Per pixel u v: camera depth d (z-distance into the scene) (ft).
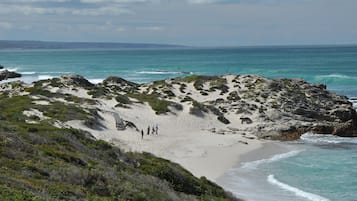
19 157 55.06
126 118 182.80
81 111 167.22
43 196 41.06
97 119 167.73
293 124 184.55
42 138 75.66
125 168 72.49
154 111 199.72
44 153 62.28
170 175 75.10
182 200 61.87
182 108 204.95
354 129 181.27
